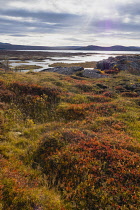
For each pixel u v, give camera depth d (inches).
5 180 264.2
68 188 273.0
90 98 793.6
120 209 237.0
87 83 1123.3
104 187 267.0
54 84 981.8
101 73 1715.1
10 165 317.7
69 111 623.8
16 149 385.1
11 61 4409.5
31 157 364.5
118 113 607.8
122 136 434.0
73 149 362.0
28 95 724.0
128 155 339.6
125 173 291.6
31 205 231.9
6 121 524.7
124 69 1817.2
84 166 308.8
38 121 580.7
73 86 997.8
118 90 991.0
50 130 490.9
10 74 1095.6
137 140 420.5
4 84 795.4
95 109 647.8
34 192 253.0
